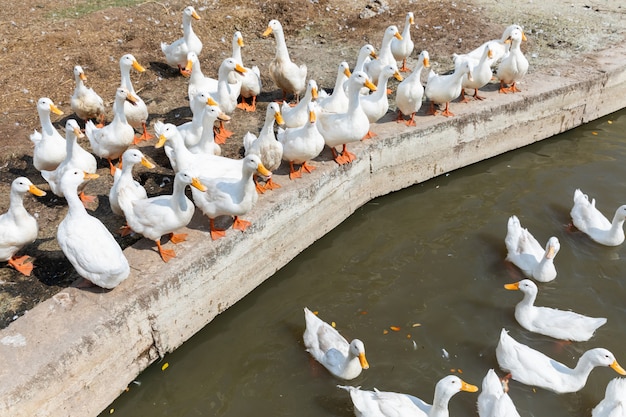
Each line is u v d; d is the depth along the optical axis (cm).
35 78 553
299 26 673
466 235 438
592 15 684
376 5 702
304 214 415
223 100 468
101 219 392
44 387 285
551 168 507
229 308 384
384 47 533
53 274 350
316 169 424
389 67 439
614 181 485
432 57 601
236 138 477
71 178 324
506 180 497
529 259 396
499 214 457
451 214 463
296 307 386
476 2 723
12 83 543
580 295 385
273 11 693
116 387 326
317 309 383
